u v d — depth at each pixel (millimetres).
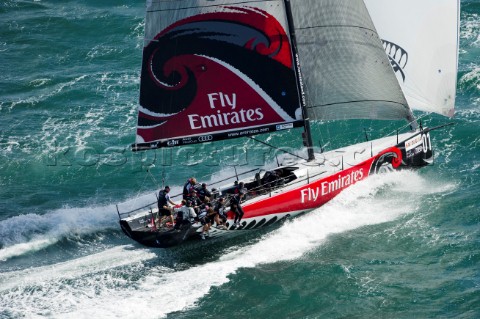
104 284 85750
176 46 91875
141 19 197500
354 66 103062
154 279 87125
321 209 103250
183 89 93750
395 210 102750
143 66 91500
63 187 119938
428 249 92250
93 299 82438
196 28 91812
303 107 101125
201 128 96188
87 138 136500
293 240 96438
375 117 107188
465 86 145000
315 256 92125
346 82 103875
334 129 132500
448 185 109250
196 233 91500
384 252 92438
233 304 82250
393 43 111375
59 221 103000
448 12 109750
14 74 168500
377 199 106125
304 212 101875
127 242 96812
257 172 113375
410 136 112812
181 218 90562
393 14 110375
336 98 104688
